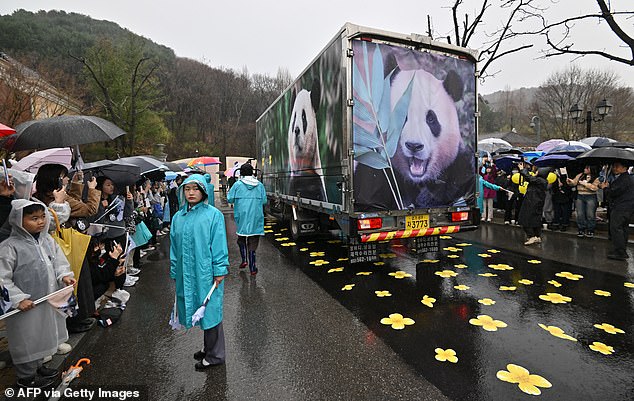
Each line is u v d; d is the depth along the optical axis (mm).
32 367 2664
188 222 2857
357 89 4664
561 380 2727
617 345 3256
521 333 3514
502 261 6152
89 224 4031
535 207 7121
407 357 3113
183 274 2828
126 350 3363
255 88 67062
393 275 5477
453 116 5262
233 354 3230
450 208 5285
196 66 61250
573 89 30250
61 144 3537
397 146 4922
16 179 3014
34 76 12977
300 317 4023
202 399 2605
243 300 4582
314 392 2648
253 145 56938
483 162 10492
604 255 6359
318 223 7570
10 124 10953
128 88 19031
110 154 17484
